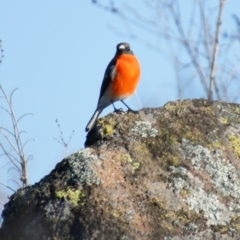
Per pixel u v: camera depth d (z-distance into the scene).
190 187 8.54
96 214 7.87
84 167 8.45
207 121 9.66
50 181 8.43
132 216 7.95
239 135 9.54
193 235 7.89
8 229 8.31
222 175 8.80
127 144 9.02
